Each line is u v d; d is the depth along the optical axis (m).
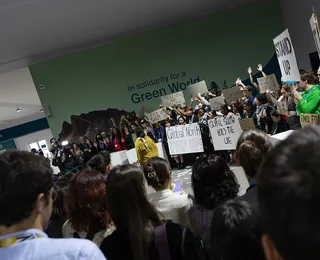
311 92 3.47
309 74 3.58
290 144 0.40
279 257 0.41
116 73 8.98
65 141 8.80
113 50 8.90
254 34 9.26
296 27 8.55
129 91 9.05
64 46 8.04
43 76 8.73
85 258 0.75
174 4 7.28
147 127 7.74
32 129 17.19
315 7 7.18
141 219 1.28
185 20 9.02
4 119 15.52
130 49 8.95
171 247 1.24
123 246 1.27
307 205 0.34
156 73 9.09
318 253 0.34
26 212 0.79
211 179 1.57
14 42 6.58
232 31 9.19
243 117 5.97
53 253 0.75
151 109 9.14
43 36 6.75
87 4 5.69
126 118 9.05
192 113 7.16
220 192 1.57
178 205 2.01
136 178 1.32
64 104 8.88
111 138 8.70
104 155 2.77
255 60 9.31
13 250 0.75
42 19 5.74
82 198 1.56
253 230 0.97
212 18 9.10
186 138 6.52
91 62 8.87
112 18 6.93
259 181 0.41
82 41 8.08
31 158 0.85
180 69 9.15
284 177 0.37
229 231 1.00
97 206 1.55
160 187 2.04
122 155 7.44
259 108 5.12
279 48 4.00
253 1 9.09
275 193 0.37
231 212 1.04
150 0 6.53
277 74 9.39
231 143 5.19
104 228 1.57
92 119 8.99
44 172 0.85
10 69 8.45
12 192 0.77
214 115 5.79
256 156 1.46
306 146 0.38
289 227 0.36
